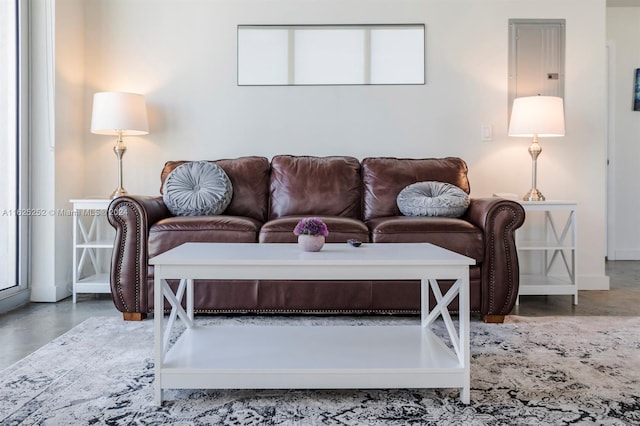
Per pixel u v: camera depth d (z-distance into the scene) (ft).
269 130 10.83
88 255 10.54
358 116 10.80
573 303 9.23
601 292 10.33
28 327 7.54
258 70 10.77
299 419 4.39
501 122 10.75
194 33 10.74
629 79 15.17
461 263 4.71
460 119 10.75
